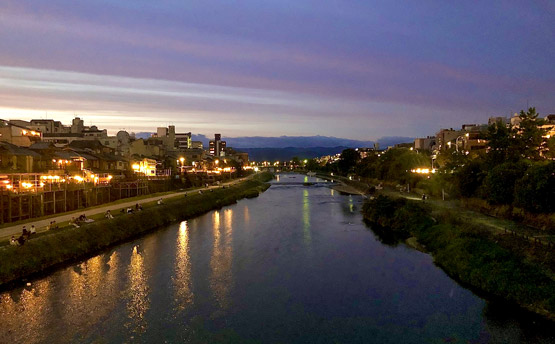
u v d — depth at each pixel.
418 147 152.00
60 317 26.42
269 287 32.34
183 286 32.38
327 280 34.00
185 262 39.06
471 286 31.80
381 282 33.38
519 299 27.55
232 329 25.08
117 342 23.39
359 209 77.94
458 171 60.47
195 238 49.94
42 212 48.91
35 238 36.72
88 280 33.41
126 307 28.14
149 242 47.44
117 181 75.75
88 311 27.39
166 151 145.75
